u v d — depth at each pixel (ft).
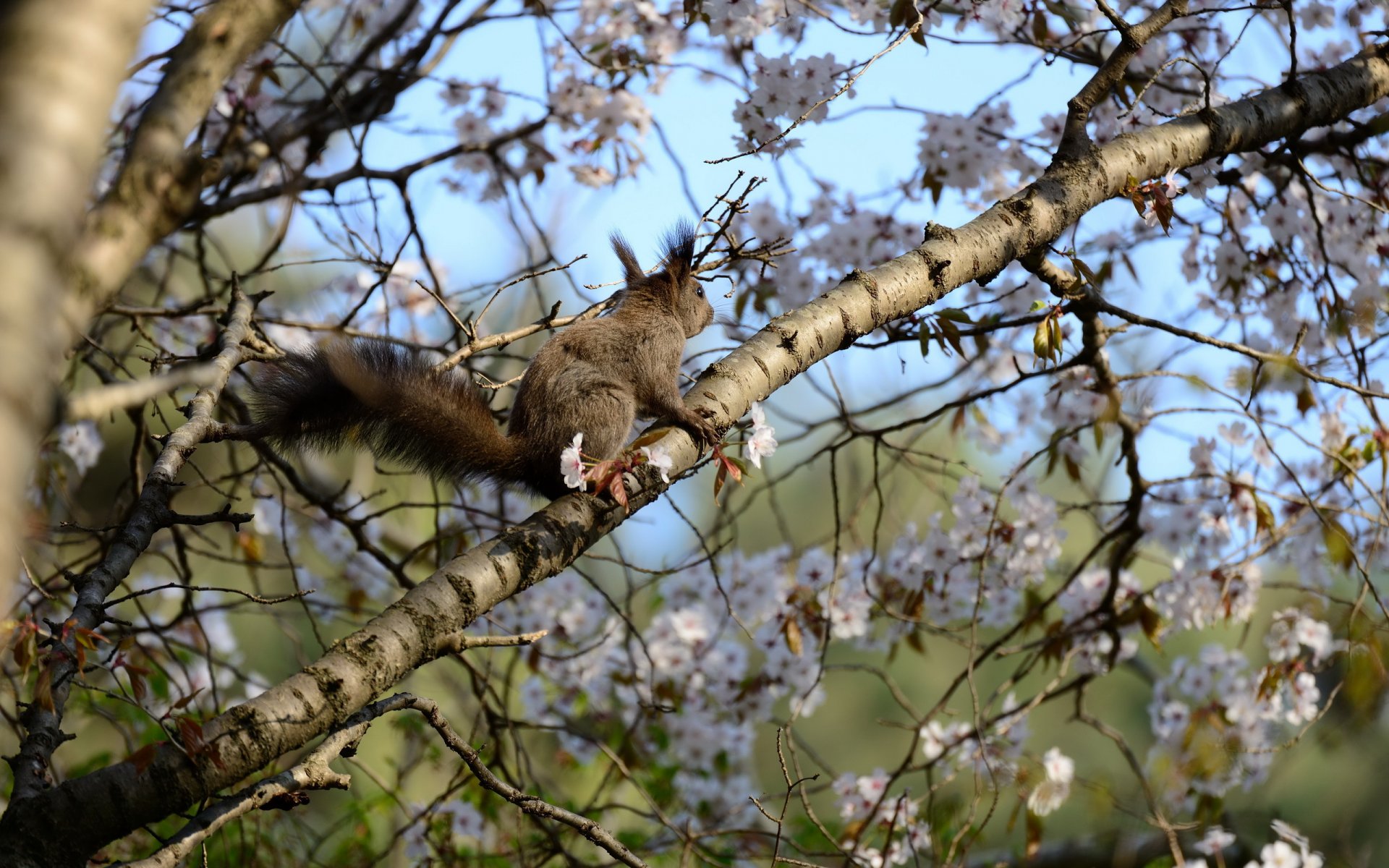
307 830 37.83
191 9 29.66
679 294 31.81
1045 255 28.17
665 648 39.75
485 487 28.37
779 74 31.50
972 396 31.94
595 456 28.17
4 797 32.89
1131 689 75.87
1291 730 41.47
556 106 36.17
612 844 19.45
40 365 7.88
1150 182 27.53
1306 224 34.47
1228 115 29.55
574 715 41.73
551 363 29.30
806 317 24.91
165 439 21.17
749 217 34.99
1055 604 40.55
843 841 34.99
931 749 37.32
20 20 8.84
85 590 18.20
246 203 34.14
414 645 18.65
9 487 7.41
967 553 36.70
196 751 16.35
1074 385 35.50
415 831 35.37
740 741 40.60
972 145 33.83
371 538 44.45
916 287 25.71
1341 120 31.81
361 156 34.12
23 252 8.00
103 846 16.14
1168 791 36.65
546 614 40.06
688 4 33.04
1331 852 39.32
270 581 58.85
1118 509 41.78
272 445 26.40
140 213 17.61
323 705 17.57
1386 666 32.89
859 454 52.85
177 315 30.81
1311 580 36.37
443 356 35.73
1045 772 35.63
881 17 33.81
